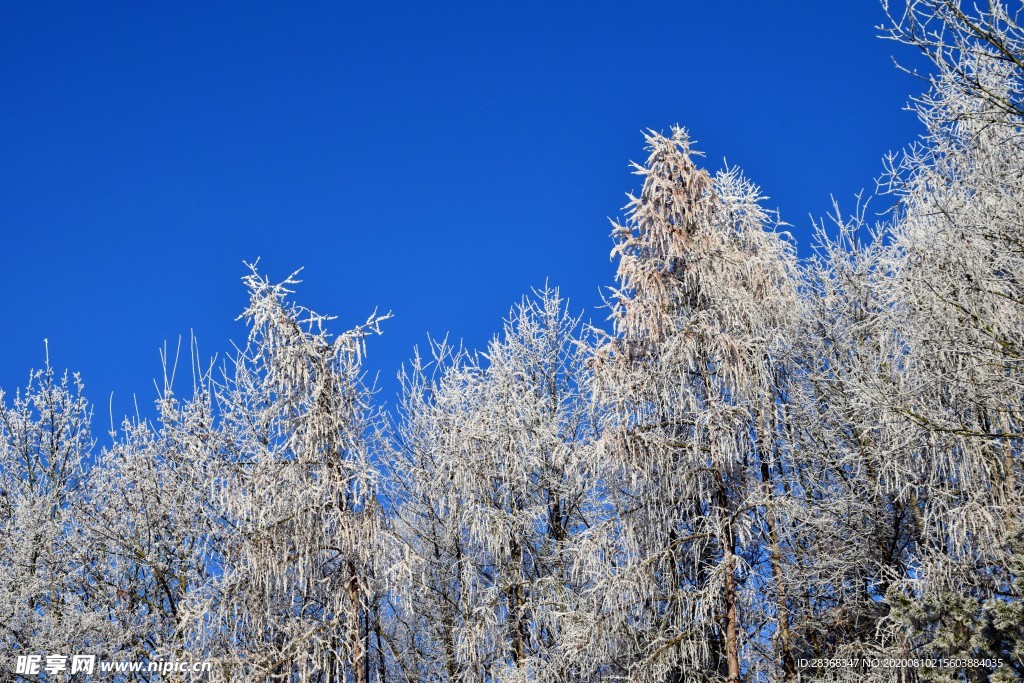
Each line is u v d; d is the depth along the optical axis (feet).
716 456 42.19
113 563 50.42
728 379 43.57
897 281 43.78
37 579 48.93
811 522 45.24
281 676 38.42
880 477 45.50
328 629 40.40
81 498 54.13
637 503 45.09
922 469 44.60
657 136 48.01
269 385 42.52
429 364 59.36
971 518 38.99
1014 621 31.55
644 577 41.29
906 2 25.67
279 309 41.27
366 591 40.47
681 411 43.93
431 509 55.72
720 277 44.78
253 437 50.88
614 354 45.14
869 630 44.83
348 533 39.68
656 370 43.96
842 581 45.98
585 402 58.44
